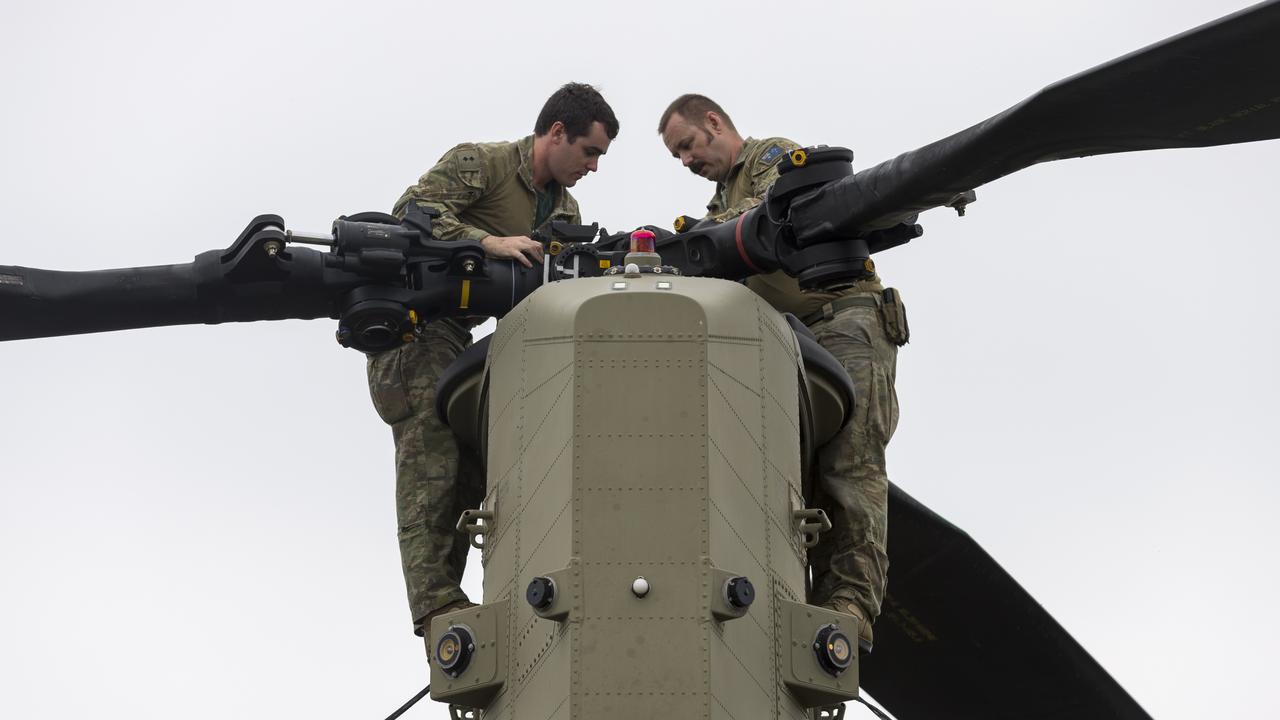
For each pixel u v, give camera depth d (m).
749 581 6.40
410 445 8.75
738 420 6.80
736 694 6.34
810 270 7.56
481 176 9.02
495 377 7.27
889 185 7.16
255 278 7.93
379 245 7.93
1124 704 10.04
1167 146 6.64
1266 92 6.16
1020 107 6.57
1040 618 9.73
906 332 8.91
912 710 10.66
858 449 8.36
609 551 6.38
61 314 7.90
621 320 6.69
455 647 6.75
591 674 6.22
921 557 9.57
